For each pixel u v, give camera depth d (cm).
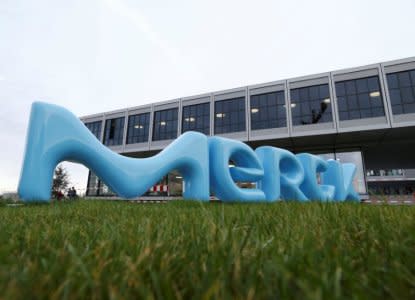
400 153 3519
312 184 1084
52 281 69
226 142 834
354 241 138
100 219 244
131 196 625
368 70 2564
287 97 2852
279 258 85
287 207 314
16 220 222
